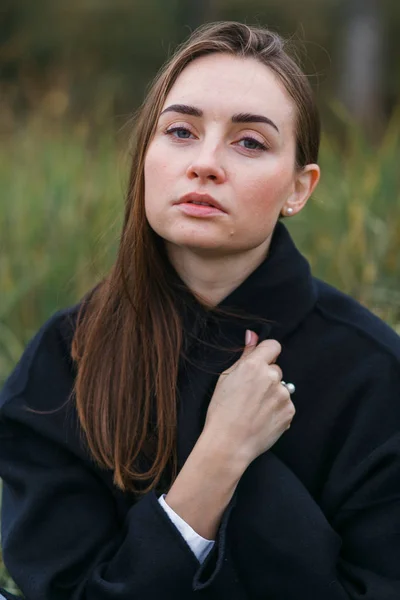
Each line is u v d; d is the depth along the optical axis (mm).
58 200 3209
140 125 1434
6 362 2746
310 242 2924
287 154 1368
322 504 1427
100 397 1447
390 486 1382
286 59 1411
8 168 3668
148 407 1432
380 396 1414
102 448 1432
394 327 2518
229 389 1376
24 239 3088
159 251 1445
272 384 1370
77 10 9688
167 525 1328
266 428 1366
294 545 1345
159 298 1443
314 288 1502
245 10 9891
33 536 1407
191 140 1337
